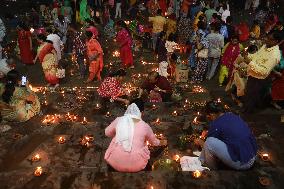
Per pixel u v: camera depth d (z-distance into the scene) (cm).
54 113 841
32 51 1293
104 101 909
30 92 802
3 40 1421
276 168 482
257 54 770
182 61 1277
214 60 1123
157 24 1348
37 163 546
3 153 585
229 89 989
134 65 1283
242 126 495
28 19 1633
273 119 761
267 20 1595
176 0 1786
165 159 541
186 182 452
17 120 773
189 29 1391
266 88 817
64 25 1375
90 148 591
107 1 1803
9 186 447
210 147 495
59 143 602
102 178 460
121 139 489
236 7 2044
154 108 833
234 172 470
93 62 1111
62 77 1077
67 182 454
